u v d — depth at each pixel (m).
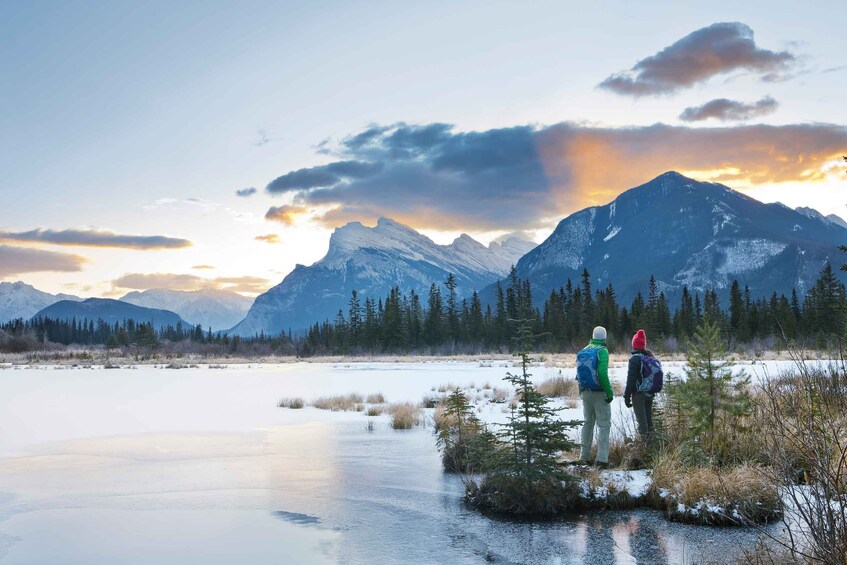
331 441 14.60
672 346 67.56
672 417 10.88
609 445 10.27
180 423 18.19
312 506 8.88
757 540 6.58
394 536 7.41
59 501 9.38
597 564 6.19
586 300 100.88
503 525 7.69
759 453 8.66
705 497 7.59
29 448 14.06
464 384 30.33
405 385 32.09
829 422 5.57
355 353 102.50
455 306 116.31
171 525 8.10
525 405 8.65
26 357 80.62
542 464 8.42
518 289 101.00
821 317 63.53
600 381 9.43
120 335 124.12
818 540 4.82
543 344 85.62
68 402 24.56
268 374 45.56
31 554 7.06
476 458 10.80
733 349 59.66
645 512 7.99
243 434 15.91
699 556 6.27
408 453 12.95
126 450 13.72
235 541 7.41
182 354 88.75
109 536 7.68
